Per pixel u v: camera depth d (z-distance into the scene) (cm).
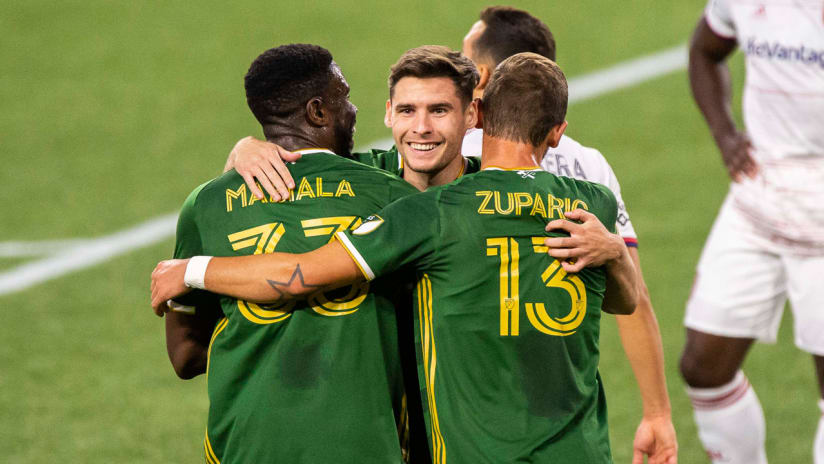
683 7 4159
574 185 1077
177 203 2934
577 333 1045
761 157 1594
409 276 1080
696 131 3231
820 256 1569
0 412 1997
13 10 4266
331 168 1065
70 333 2311
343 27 4044
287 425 1030
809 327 1603
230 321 1059
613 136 3231
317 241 1041
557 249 1030
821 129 1519
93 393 2075
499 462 1009
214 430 1077
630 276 1095
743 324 1638
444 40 3906
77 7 4291
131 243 2725
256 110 1096
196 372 1173
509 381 1023
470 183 1041
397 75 1055
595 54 3822
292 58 1076
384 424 1045
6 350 2234
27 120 3450
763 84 1547
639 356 1331
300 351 1038
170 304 1088
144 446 1889
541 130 1060
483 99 1080
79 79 3725
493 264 1023
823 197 1546
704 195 2862
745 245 1631
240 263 1021
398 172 1177
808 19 1461
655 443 1352
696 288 1689
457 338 1028
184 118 3438
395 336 1072
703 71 1652
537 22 1350
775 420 1964
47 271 2588
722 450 1681
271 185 1051
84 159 3194
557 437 1020
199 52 3891
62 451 1869
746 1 1518
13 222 2841
